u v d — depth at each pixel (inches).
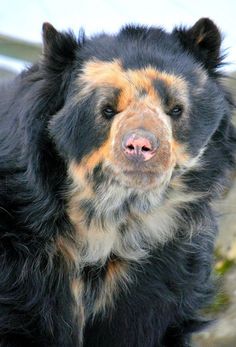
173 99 353.1
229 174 378.6
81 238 371.2
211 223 388.5
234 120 412.8
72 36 367.6
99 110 351.9
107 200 362.6
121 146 341.1
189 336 398.0
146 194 364.2
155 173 343.0
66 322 371.9
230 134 374.9
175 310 383.2
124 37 371.2
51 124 356.5
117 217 368.5
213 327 438.9
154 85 351.6
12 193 363.6
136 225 372.8
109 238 371.2
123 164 341.7
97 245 371.6
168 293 378.9
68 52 363.9
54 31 365.1
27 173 359.9
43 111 357.7
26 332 367.6
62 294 370.6
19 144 363.3
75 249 370.9
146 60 358.3
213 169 371.9
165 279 377.7
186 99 355.9
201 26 374.9
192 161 363.6
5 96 386.0
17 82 384.8
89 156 355.3
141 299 376.8
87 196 362.6
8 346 365.7
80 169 357.7
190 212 377.7
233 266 510.3
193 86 359.9
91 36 375.6
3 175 365.1
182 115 355.9
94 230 369.4
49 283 368.2
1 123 375.6
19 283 364.2
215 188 375.6
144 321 379.6
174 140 356.2
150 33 374.3
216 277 420.5
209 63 374.6
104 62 358.9
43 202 361.4
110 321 378.0
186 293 383.9
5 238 362.9
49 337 371.2
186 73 361.1
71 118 354.3
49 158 358.6
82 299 374.0
